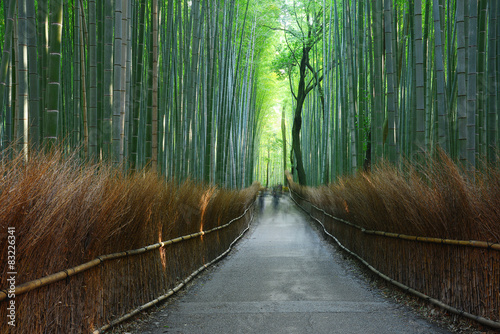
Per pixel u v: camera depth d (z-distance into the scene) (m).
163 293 4.61
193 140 8.93
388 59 6.50
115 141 4.66
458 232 3.63
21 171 2.31
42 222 2.31
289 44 20.91
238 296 4.87
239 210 11.36
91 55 4.62
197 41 8.62
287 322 3.77
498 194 3.17
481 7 5.56
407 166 5.07
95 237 3.05
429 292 4.14
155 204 4.35
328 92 15.69
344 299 4.67
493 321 3.16
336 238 9.35
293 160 30.70
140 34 6.00
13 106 6.47
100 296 3.18
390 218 5.09
